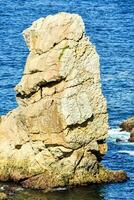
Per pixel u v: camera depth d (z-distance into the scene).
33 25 115.81
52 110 112.00
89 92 113.62
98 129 114.31
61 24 113.19
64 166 112.19
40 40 114.25
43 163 112.69
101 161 118.94
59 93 112.44
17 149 114.25
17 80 169.12
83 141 113.00
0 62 185.00
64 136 111.75
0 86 163.25
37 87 113.69
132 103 154.25
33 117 113.12
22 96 115.50
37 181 110.75
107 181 112.44
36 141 113.44
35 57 114.81
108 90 164.00
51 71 112.44
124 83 170.12
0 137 115.94
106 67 185.12
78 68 112.88
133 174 115.44
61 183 110.50
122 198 107.50
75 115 111.94
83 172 112.62
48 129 112.50
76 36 112.88
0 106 148.25
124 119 142.50
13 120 115.19
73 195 108.25
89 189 110.19
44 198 107.00
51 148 112.75
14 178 112.00
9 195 107.12
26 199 106.12
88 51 113.62
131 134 128.75
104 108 114.56
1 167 113.31
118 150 123.62
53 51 112.94
